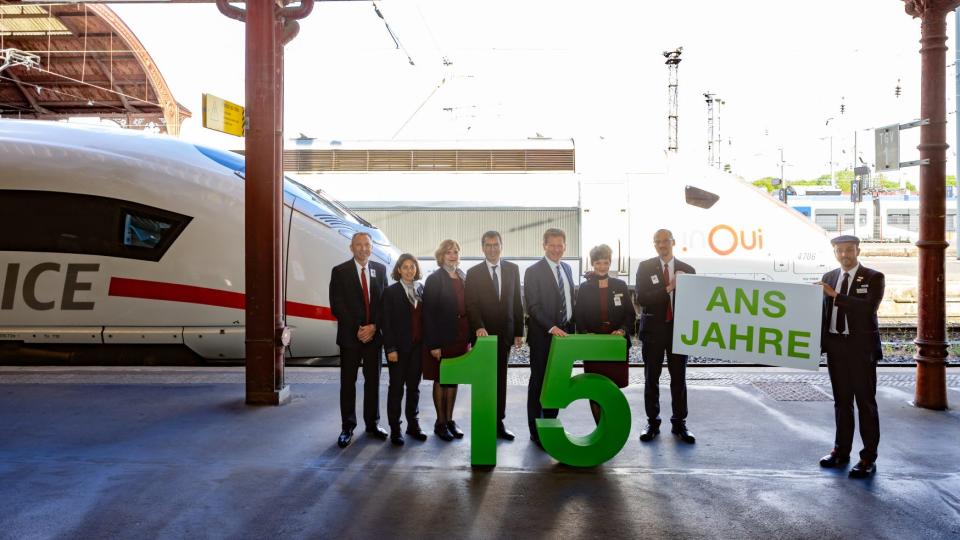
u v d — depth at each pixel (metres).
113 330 8.95
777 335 5.44
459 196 15.03
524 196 14.92
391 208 15.12
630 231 14.63
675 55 30.48
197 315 8.96
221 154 9.66
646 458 5.46
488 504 4.53
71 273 8.95
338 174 15.38
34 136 9.30
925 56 6.98
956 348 10.98
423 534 4.08
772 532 4.11
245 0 7.16
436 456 5.52
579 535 4.07
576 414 6.87
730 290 5.52
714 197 14.47
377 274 6.14
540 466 5.28
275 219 7.17
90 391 7.66
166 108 28.97
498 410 6.05
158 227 9.02
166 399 7.32
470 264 15.02
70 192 8.98
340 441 5.75
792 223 14.27
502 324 6.06
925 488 4.79
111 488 4.75
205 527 4.15
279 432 6.12
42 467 5.16
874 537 4.04
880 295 5.13
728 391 7.71
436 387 6.07
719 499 4.61
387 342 5.80
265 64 7.11
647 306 6.01
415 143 15.46
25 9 23.81
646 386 6.00
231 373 8.70
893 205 44.59
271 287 7.12
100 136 9.38
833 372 5.25
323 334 9.45
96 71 28.83
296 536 4.05
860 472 4.99
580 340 5.16
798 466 5.25
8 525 4.15
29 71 28.22
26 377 8.38
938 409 6.84
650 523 4.23
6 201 8.98
